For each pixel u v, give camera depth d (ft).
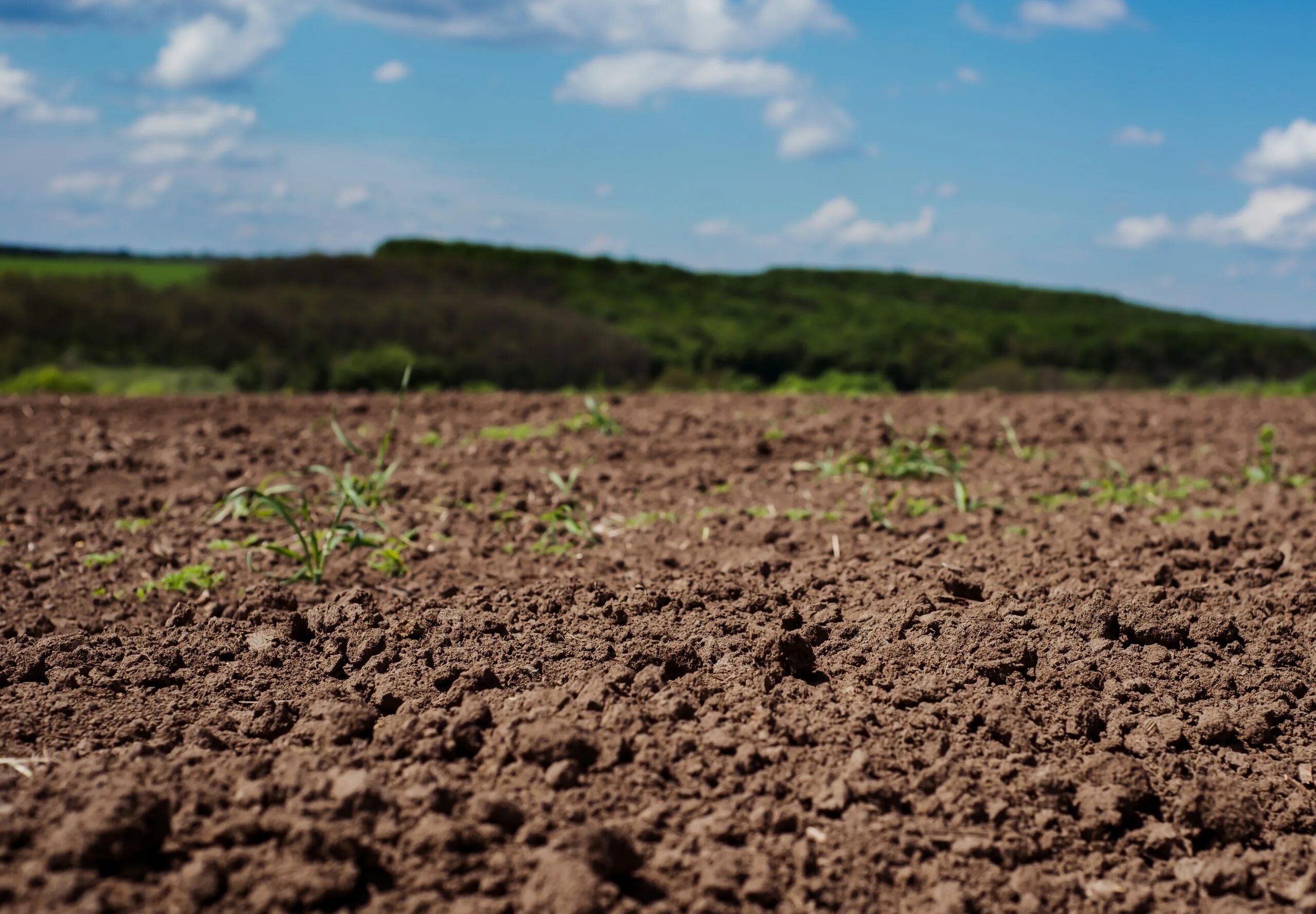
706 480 20.18
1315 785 9.02
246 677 10.09
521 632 11.19
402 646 10.62
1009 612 11.89
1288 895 7.52
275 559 14.67
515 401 30.89
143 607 12.83
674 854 7.16
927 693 9.71
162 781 7.51
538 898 6.49
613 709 8.79
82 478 19.86
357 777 7.35
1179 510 18.19
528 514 17.72
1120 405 32.04
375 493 17.99
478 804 7.29
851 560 14.20
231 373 60.29
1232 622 11.77
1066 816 8.20
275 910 6.27
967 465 22.15
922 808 7.98
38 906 6.04
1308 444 24.62
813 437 24.14
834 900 6.93
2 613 12.54
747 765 8.21
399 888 6.63
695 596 12.28
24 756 8.16
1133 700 10.11
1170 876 7.83
